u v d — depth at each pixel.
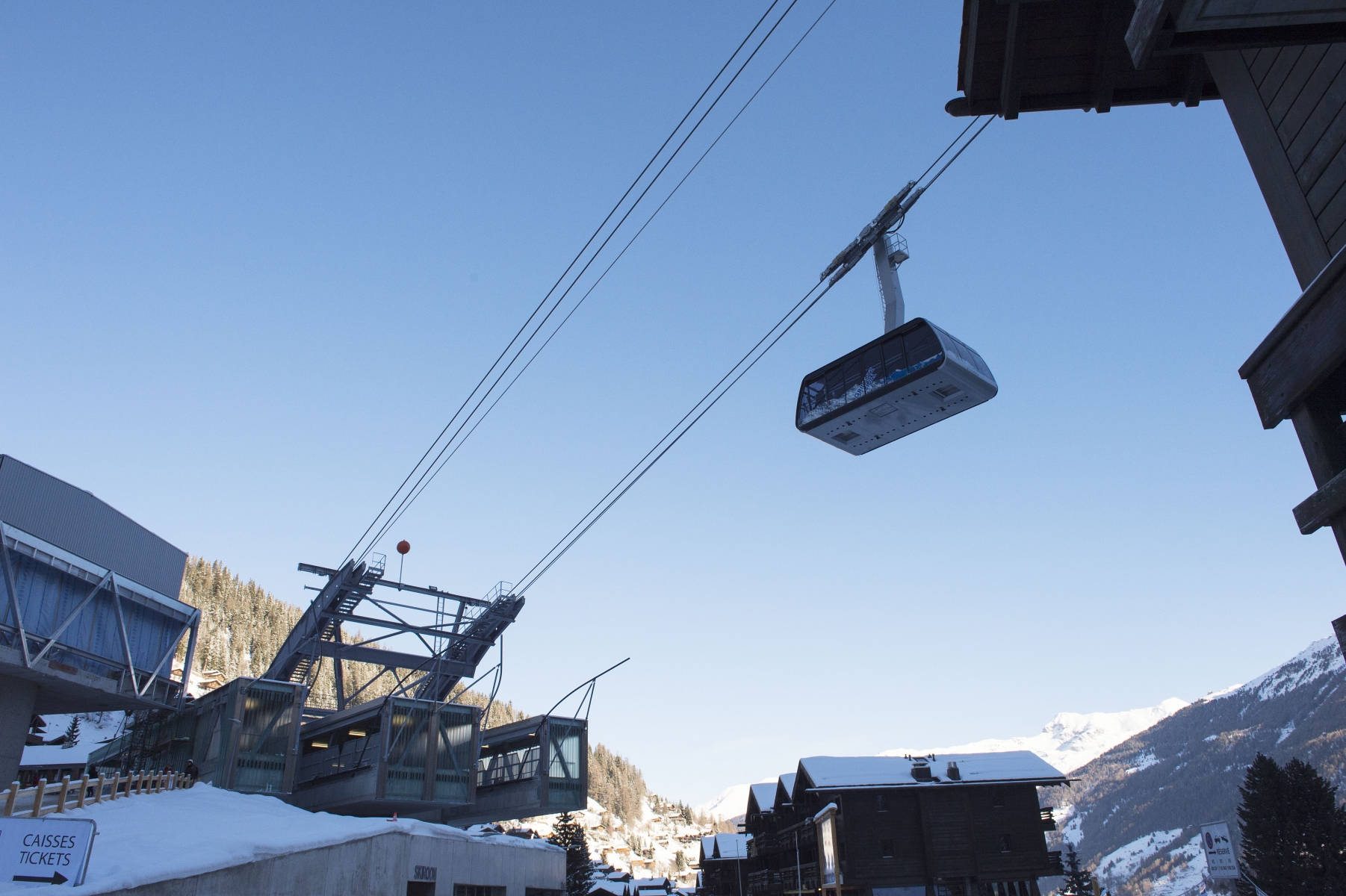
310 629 52.25
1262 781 60.28
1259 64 9.55
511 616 53.78
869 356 17.50
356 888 28.47
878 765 60.47
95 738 146.12
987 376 17.09
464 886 35.97
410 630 53.00
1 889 18.44
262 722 45.03
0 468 34.94
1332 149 8.38
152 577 43.31
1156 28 6.78
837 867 56.34
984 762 59.53
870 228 18.38
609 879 113.31
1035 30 10.11
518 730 52.25
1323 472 7.20
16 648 34.38
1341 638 6.96
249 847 24.14
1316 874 55.25
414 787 46.88
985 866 54.34
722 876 91.12
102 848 22.72
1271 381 7.80
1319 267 8.66
